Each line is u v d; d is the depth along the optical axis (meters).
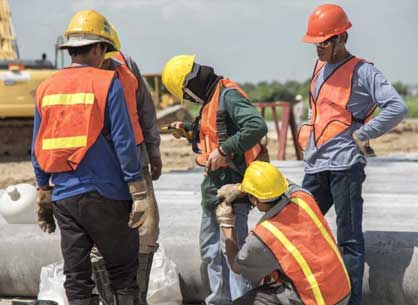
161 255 10.22
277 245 7.98
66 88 7.88
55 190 8.04
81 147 7.78
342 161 8.81
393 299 9.33
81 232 8.03
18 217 11.46
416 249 9.30
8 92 32.59
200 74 8.69
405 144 43.97
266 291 8.45
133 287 8.34
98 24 8.10
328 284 7.96
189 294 10.39
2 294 11.20
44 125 7.95
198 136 9.38
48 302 8.85
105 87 7.82
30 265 10.84
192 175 20.12
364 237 9.62
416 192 16.02
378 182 17.84
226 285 9.23
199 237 10.01
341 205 8.86
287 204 8.17
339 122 8.83
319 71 9.11
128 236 8.14
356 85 8.73
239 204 8.83
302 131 9.16
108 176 7.90
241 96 8.55
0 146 35.66
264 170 8.16
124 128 7.82
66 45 8.00
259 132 8.32
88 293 8.15
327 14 8.73
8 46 38.41
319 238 8.09
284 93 129.12
